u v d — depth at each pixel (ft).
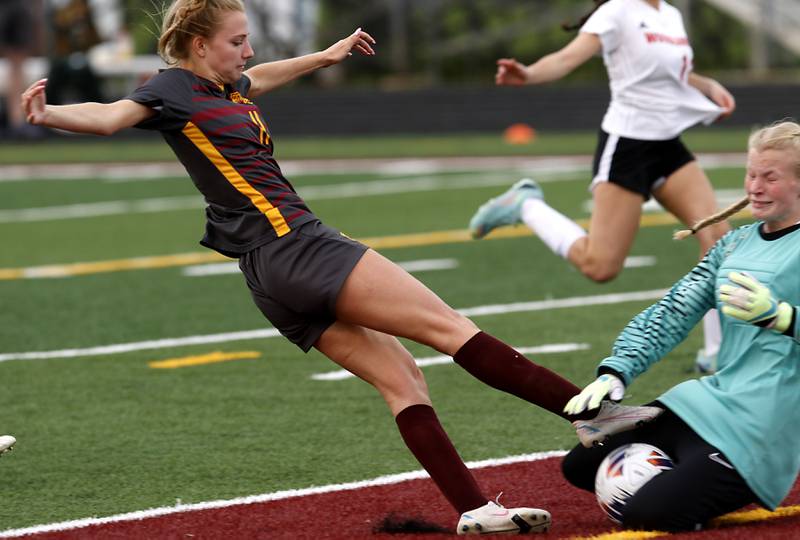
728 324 56.90
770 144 55.06
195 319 116.47
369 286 55.26
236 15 57.16
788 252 55.62
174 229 186.60
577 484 60.34
